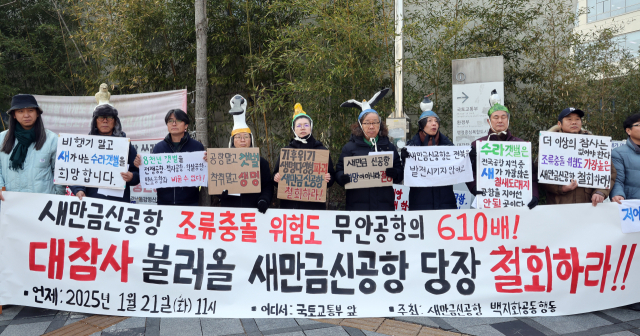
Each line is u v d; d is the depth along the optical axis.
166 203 3.41
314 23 5.21
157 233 2.97
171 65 5.70
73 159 3.11
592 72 5.17
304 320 2.81
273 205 4.98
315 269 2.96
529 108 5.52
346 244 2.98
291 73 5.39
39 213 2.97
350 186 3.16
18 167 3.12
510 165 3.06
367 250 2.98
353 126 3.46
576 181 3.05
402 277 2.94
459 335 2.55
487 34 5.57
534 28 5.48
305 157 3.20
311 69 4.84
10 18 6.09
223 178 3.16
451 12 5.57
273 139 5.43
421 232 2.98
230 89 5.87
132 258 2.92
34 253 2.93
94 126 3.34
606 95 5.16
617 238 2.93
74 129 5.31
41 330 2.65
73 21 6.12
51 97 5.25
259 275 2.94
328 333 2.59
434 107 5.60
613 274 2.92
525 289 2.90
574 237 2.94
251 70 5.28
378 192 3.24
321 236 2.99
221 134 6.02
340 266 2.96
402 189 4.81
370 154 3.16
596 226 2.95
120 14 5.33
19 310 3.01
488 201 3.06
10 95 6.06
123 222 2.98
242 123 3.43
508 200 3.05
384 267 2.96
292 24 5.45
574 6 5.52
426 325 2.71
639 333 2.56
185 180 3.31
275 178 3.24
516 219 2.97
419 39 5.09
